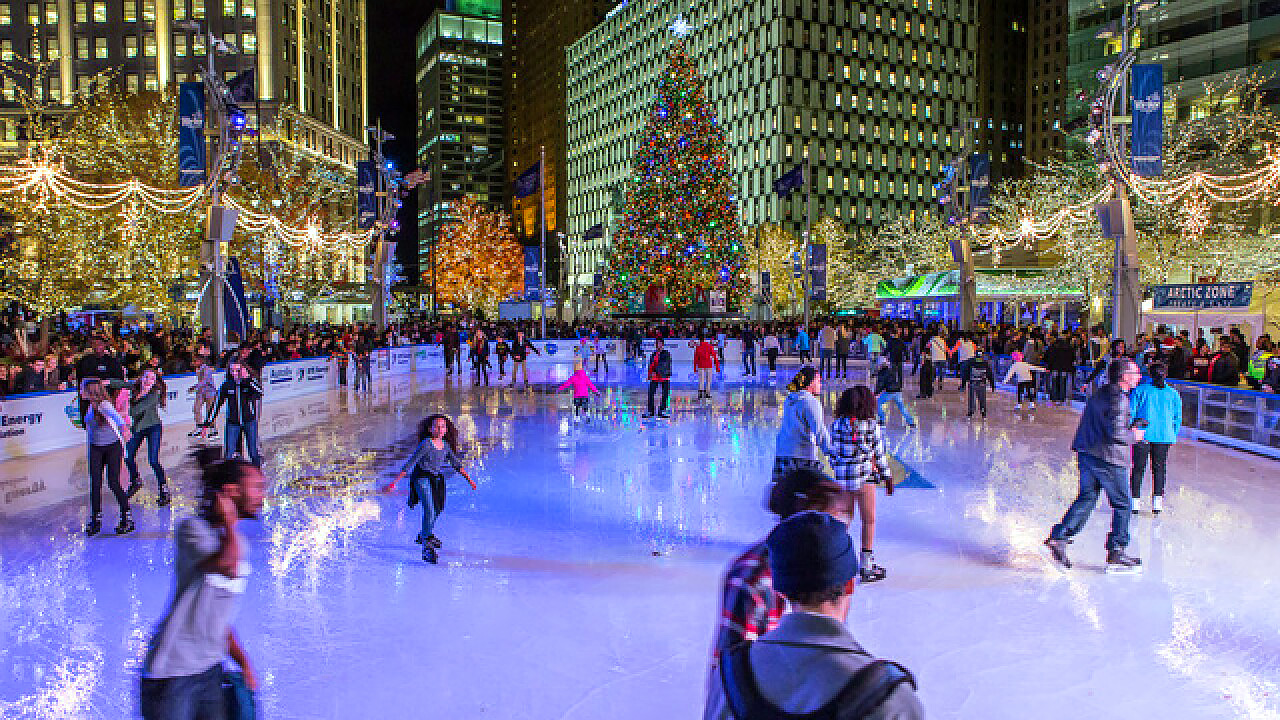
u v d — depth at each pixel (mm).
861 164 100938
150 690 2818
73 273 34438
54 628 5879
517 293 130000
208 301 18844
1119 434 6934
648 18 117812
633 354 39312
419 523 8812
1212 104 43625
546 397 22766
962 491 10250
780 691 1618
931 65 104812
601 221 129125
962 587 6617
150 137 35688
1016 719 4402
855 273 71062
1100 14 58906
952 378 28891
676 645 5449
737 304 52969
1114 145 17609
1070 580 6789
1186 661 5168
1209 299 21859
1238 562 7258
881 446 6719
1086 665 5109
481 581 6844
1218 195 36938
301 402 21625
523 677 4957
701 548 7801
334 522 8867
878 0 101625
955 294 39250
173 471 11836
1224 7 43000
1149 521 8727
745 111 102938
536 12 161000
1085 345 22031
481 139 187000
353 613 6090
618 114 124938
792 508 3066
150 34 74938
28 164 33625
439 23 183875
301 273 47812
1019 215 47875
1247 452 13219
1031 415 18172
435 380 29531
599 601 6340
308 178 51531
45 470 12047
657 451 13430
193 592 2869
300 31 79625
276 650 5391
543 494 10172
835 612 1841
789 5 96938
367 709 4539
